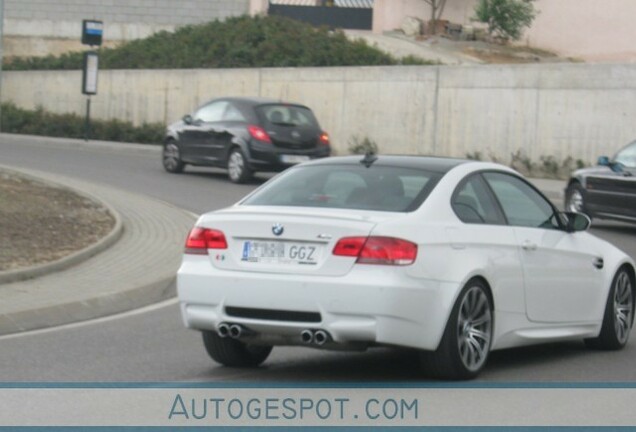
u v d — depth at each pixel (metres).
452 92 46.72
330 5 79.94
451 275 12.60
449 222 12.95
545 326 14.38
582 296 14.98
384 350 15.52
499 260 13.39
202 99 54.94
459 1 74.25
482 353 13.23
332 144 50.47
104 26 73.50
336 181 13.64
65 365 14.30
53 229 24.03
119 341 16.06
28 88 62.66
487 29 72.81
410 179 13.39
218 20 67.81
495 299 13.31
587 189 30.38
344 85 50.00
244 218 12.75
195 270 12.92
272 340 12.69
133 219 26.97
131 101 57.91
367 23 77.62
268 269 12.51
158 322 17.66
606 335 15.56
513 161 45.00
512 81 45.06
